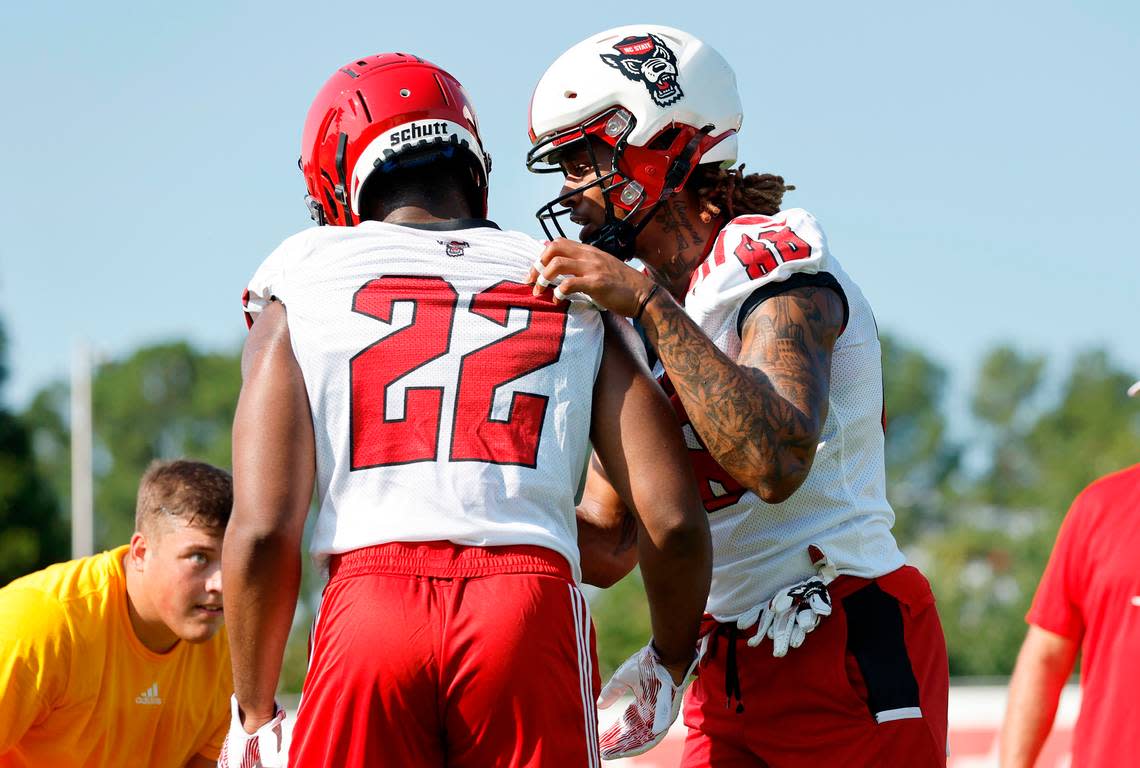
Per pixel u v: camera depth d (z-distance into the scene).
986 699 27.52
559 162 13.10
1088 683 11.98
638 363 10.84
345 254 10.62
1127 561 11.77
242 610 10.05
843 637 11.62
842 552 11.74
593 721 10.02
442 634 9.62
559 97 12.57
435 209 11.14
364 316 10.29
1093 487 12.40
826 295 11.39
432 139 11.21
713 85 12.69
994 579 173.38
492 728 9.63
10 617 14.55
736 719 12.18
